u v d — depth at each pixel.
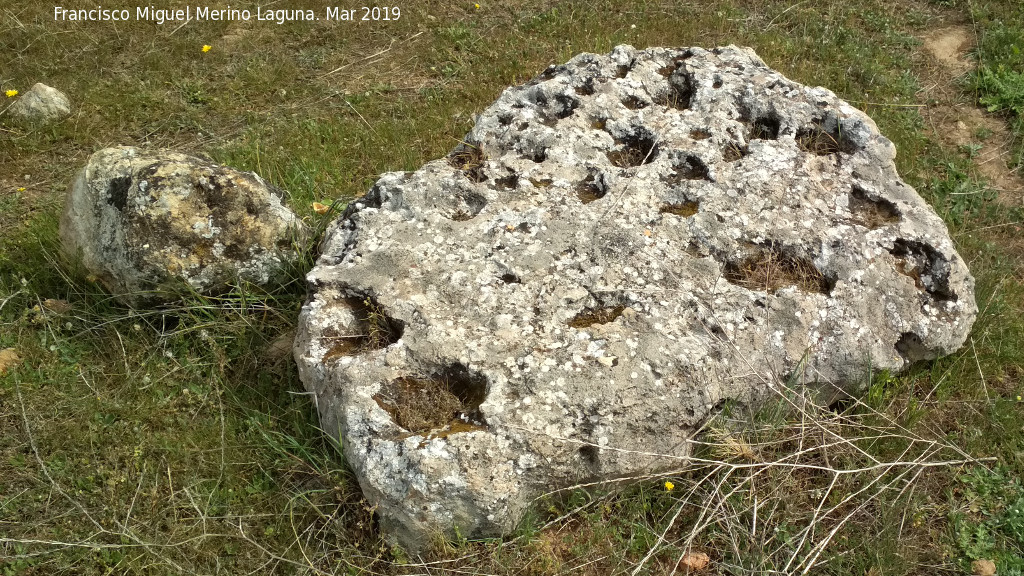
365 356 2.84
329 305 3.07
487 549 2.70
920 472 2.96
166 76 5.41
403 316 2.94
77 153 4.77
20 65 5.34
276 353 3.36
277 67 5.50
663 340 2.87
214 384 3.28
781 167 3.52
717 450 2.92
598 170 3.52
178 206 3.28
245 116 5.13
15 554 2.71
